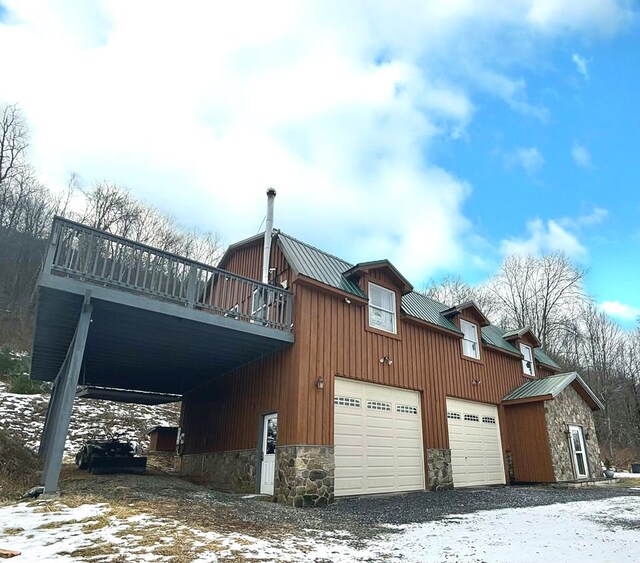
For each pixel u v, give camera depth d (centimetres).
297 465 799
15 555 332
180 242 3569
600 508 761
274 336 859
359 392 980
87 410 1869
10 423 1562
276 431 894
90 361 1052
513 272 3262
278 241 1041
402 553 423
